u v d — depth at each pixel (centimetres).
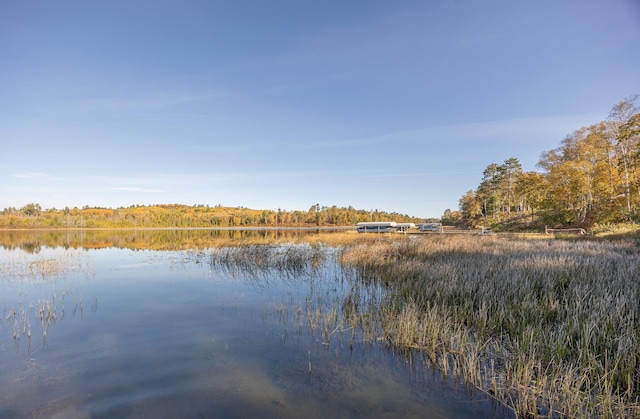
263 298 970
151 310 838
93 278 1293
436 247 1855
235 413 390
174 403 411
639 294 763
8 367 508
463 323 697
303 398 425
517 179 6450
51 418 377
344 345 605
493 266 1192
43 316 780
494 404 414
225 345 604
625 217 3200
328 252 2091
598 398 410
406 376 488
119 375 484
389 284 1112
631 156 3494
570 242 2175
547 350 534
